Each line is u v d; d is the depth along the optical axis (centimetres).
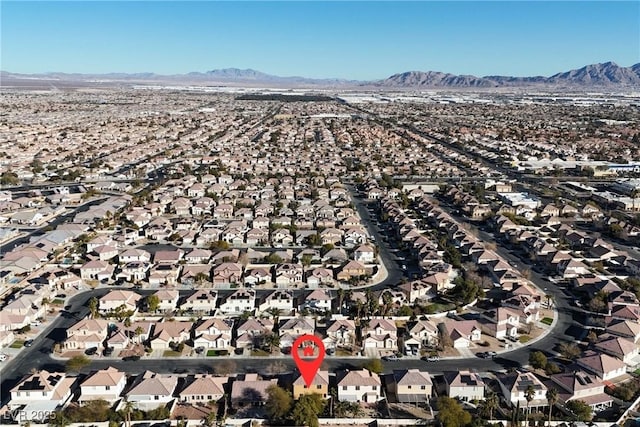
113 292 16612
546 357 14050
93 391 12025
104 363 13512
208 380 12319
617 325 15238
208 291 17200
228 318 15825
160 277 18600
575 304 17462
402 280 19150
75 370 13112
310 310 16538
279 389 11844
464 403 12169
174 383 12356
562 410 11781
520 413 11569
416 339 14650
